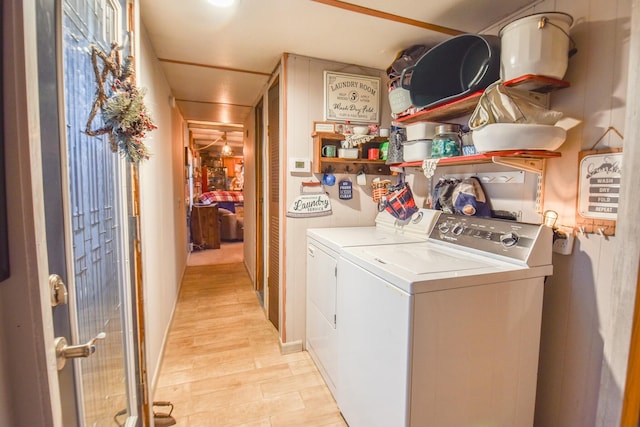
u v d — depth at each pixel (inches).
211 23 67.2
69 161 31.2
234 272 164.9
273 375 78.6
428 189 81.6
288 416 65.2
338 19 65.1
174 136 125.5
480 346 46.5
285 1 58.6
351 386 59.0
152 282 73.0
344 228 88.0
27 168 19.4
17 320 19.6
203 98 129.3
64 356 25.0
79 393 31.8
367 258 54.2
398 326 44.0
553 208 52.2
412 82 67.5
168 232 103.5
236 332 100.8
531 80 45.8
